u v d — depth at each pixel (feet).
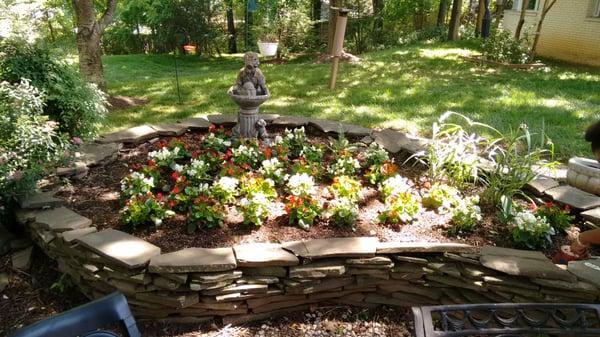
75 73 13.47
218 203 9.73
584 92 22.59
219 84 24.70
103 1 49.67
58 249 8.91
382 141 14.11
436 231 9.39
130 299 8.11
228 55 48.85
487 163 11.93
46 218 9.14
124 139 13.60
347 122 17.31
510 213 9.58
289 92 22.45
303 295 8.47
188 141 14.17
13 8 12.77
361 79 25.80
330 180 11.80
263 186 10.34
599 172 10.84
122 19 50.08
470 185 11.39
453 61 31.76
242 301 8.18
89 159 12.03
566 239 9.46
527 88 23.45
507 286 7.83
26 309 8.66
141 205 9.16
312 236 9.07
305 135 15.01
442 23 54.95
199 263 7.61
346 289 8.61
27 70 12.12
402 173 12.28
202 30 45.34
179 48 46.96
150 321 8.24
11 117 10.23
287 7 43.34
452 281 8.24
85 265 8.24
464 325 5.36
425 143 13.67
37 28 13.42
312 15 50.47
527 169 10.48
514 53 30.60
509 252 8.34
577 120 17.76
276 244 8.34
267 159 12.19
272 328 8.25
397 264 8.46
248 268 8.00
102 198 10.45
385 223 9.64
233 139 13.65
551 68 30.19
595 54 31.89
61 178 11.12
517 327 5.32
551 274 7.61
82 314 4.67
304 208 9.45
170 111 19.07
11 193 9.55
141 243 8.23
